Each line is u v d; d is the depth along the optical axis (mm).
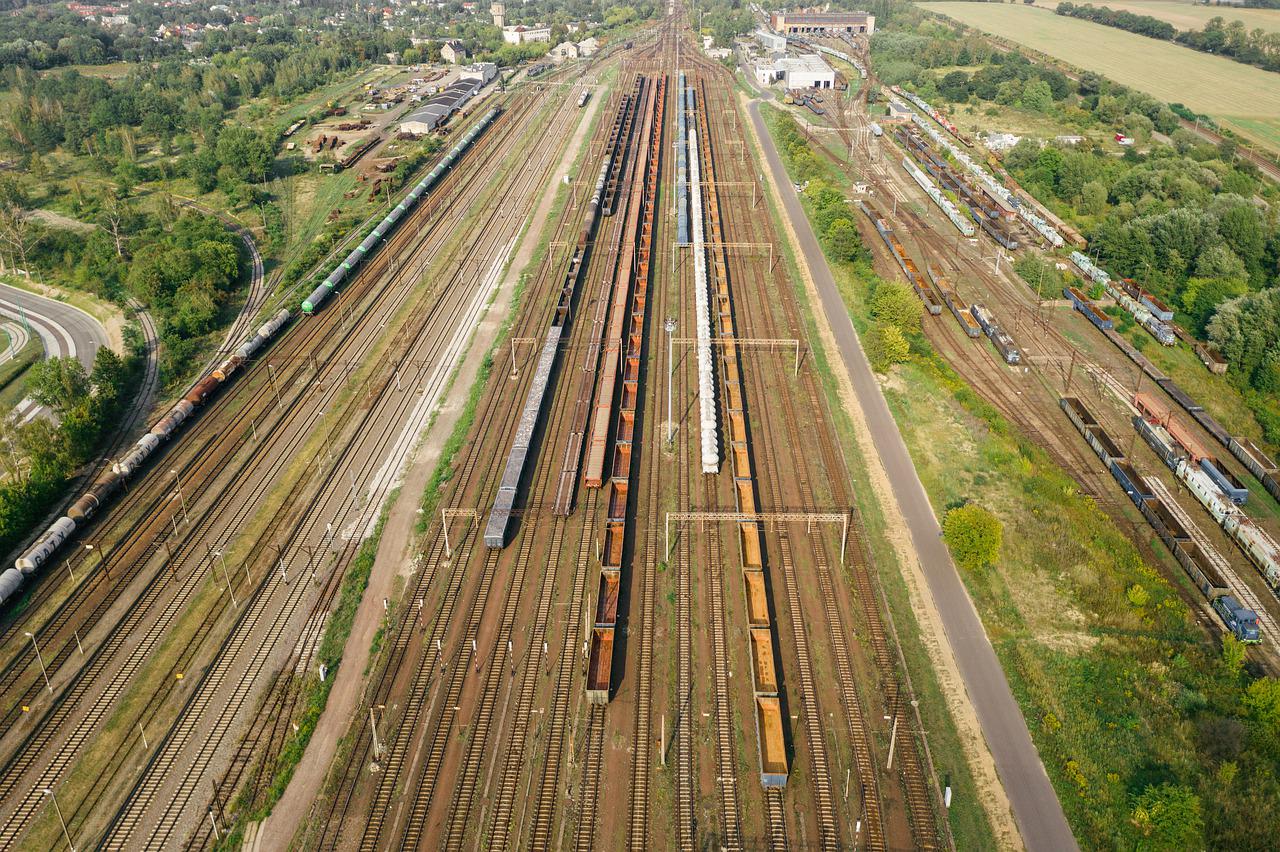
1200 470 101438
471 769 67625
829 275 155875
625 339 129000
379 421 112375
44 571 86688
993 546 85250
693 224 167250
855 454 106438
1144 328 136125
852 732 71125
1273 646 80688
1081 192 183500
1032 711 73062
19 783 66750
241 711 72562
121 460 103375
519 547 90500
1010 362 126438
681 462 104125
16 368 126812
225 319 140250
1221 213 155625
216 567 87812
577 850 62156
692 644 79188
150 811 64688
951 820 64438
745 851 62250
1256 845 62531
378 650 78188
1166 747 69875
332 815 64250
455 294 147625
